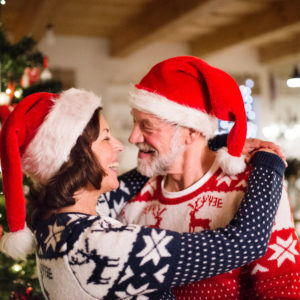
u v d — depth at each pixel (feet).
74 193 3.76
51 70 22.20
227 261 3.44
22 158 3.76
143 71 23.73
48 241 3.58
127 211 4.83
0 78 7.47
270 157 4.00
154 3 16.96
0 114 5.95
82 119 3.64
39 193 3.77
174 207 4.44
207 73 4.09
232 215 4.10
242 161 4.16
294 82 16.15
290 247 3.93
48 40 16.20
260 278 3.90
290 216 4.05
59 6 15.48
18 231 3.78
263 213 3.64
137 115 4.33
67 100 3.70
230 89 4.08
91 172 3.71
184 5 14.83
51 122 3.60
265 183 3.81
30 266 5.97
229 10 18.22
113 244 3.36
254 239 3.53
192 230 4.26
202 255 3.40
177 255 3.38
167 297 3.81
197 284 4.10
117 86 23.25
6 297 5.84
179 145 4.27
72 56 22.54
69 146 3.59
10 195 3.66
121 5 17.13
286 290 3.82
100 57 22.99
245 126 4.13
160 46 23.93
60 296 3.51
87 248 3.37
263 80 25.94
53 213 3.70
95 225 3.47
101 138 3.85
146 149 4.39
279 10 17.30
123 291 3.43
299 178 15.57
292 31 21.40
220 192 4.23
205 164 4.45
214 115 4.34
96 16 18.66
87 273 3.38
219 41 21.39
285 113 26.07
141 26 18.56
